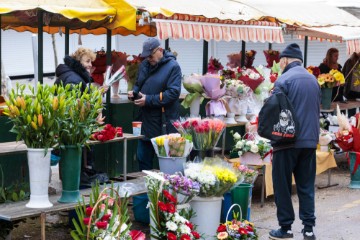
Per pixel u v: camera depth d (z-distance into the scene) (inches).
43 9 283.7
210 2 381.4
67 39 376.8
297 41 708.0
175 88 318.3
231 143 421.1
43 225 228.7
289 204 283.9
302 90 278.4
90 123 240.4
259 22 399.9
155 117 323.0
